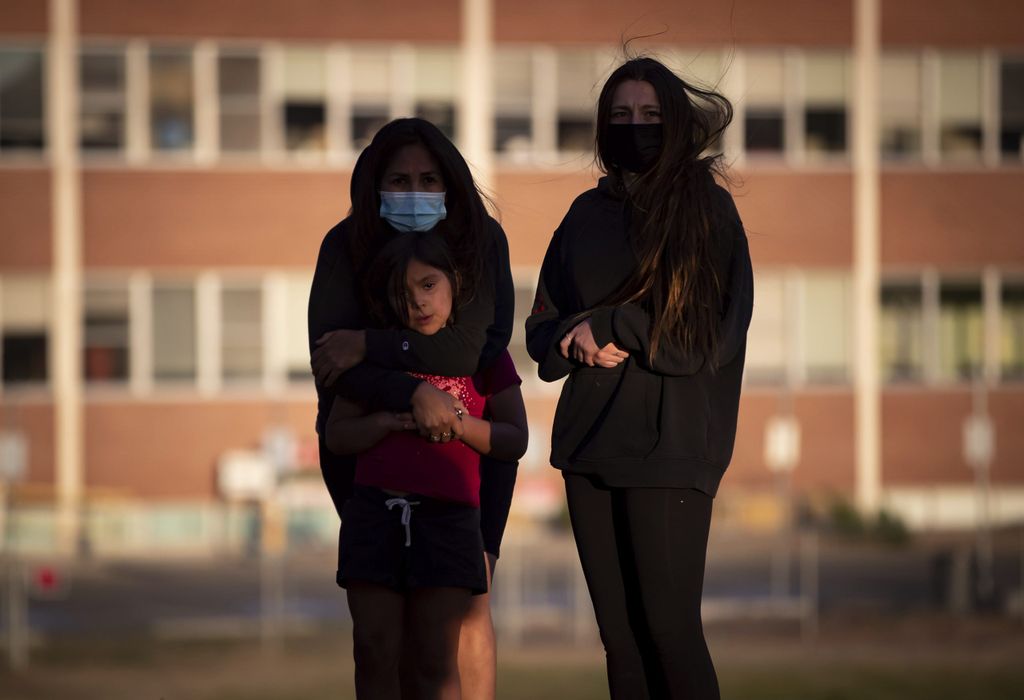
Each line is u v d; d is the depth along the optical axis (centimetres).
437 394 1138
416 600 1155
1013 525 7881
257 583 5844
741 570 6081
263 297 7625
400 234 1170
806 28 7775
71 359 7506
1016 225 7956
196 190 7575
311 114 7631
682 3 7712
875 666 3897
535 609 4916
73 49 7500
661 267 1087
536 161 7669
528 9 7669
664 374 1085
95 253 7525
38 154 7519
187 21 7544
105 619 4862
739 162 7806
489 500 1245
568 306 1166
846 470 7888
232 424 7569
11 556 4822
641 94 1119
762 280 7850
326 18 7606
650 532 1090
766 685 3575
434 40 7650
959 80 7912
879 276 7912
